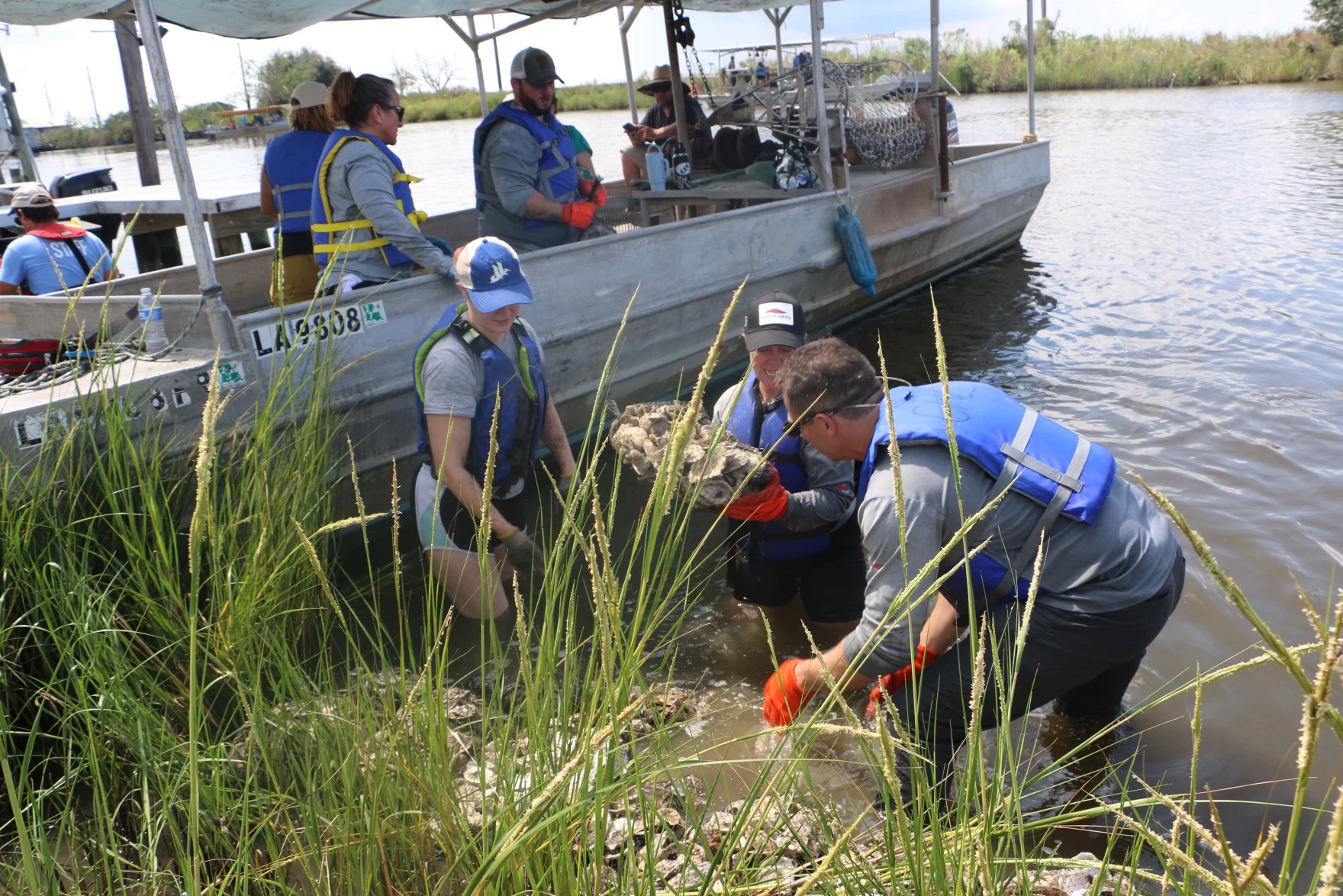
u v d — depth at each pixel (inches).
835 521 128.3
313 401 137.6
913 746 66.4
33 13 184.7
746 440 130.3
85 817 87.5
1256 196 459.8
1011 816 60.6
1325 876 31.1
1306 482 175.0
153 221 305.4
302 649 113.3
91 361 137.3
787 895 65.8
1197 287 313.4
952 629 101.2
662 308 223.1
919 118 317.4
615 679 65.7
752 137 300.2
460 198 502.9
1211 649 129.4
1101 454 97.2
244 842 70.1
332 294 172.7
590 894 63.6
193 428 148.1
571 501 68.0
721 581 151.4
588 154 243.8
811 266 264.8
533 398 135.9
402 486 184.2
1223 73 1263.5
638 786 62.4
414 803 72.1
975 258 366.0
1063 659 95.3
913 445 93.6
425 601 81.5
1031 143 385.4
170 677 96.9
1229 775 106.7
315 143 199.0
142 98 348.5
